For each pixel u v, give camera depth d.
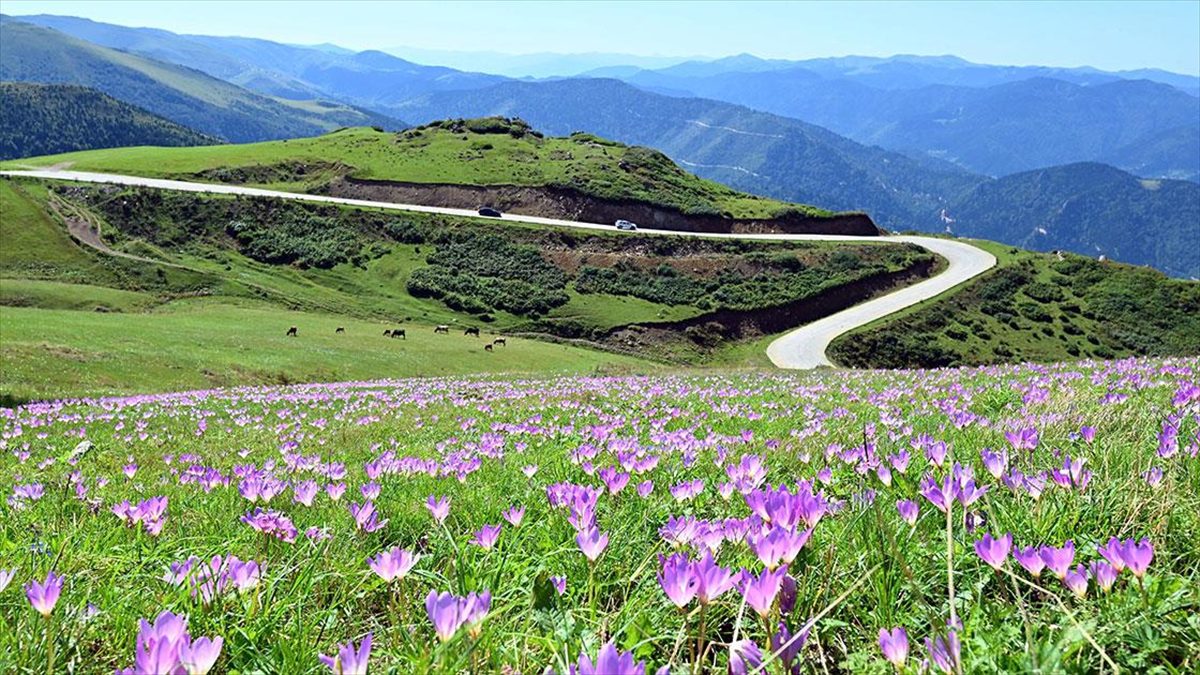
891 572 3.37
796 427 10.41
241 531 5.34
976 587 3.43
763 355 131.62
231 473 9.74
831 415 11.11
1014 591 3.30
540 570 3.79
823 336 138.25
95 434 16.98
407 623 3.36
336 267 146.12
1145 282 160.62
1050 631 2.79
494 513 5.57
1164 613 2.95
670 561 3.31
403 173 196.12
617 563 4.08
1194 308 152.00
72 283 112.00
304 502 5.75
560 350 104.00
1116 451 5.44
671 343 134.88
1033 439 5.45
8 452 14.23
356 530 5.00
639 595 3.56
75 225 135.75
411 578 4.03
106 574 4.13
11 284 101.31
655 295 148.62
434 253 156.12
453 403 20.52
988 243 189.12
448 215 171.12
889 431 8.41
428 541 5.12
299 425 17.23
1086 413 7.53
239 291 119.44
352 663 2.37
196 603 3.55
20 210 132.50
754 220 187.38
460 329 125.12
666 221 184.00
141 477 10.13
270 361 61.06
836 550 3.75
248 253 145.00
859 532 3.95
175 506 6.79
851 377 23.03
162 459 12.82
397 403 21.92
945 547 3.88
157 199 153.12
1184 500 3.98
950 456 5.33
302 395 27.31
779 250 167.62
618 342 132.62
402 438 13.89
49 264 119.06
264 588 3.71
